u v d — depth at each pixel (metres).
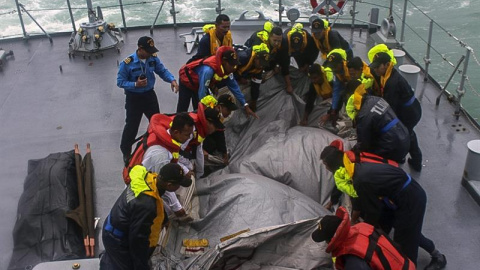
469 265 4.25
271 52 5.72
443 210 4.85
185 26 9.36
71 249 4.24
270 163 4.75
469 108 19.28
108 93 7.09
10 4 30.00
